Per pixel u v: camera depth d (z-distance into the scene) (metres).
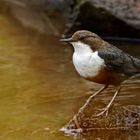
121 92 11.60
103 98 11.21
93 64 9.48
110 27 16.67
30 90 12.06
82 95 11.62
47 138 9.49
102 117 9.98
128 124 9.85
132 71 10.05
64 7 17.64
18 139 9.45
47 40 16.61
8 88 12.20
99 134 9.64
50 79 12.86
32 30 17.47
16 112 10.73
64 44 16.14
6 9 19.25
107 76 9.70
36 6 18.67
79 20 16.83
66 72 13.46
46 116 10.51
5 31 17.28
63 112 10.66
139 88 11.88
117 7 16.62
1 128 9.97
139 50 15.80
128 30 16.56
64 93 11.82
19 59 14.52
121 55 9.88
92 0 16.56
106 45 9.78
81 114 10.09
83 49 9.59
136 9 16.66
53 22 17.83
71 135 9.63
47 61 14.39
